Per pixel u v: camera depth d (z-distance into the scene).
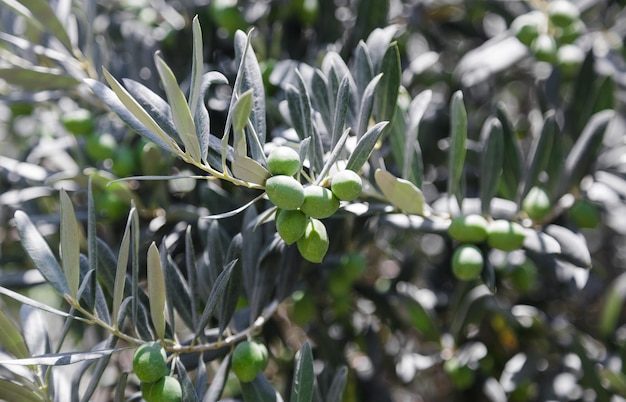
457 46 1.20
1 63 0.97
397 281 1.05
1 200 0.94
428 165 1.06
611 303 1.01
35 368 0.79
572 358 1.01
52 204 1.00
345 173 0.71
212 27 0.98
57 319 1.30
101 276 0.79
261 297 0.82
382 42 0.82
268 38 0.99
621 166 0.97
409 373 1.00
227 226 0.89
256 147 0.74
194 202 0.96
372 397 1.03
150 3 1.02
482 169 0.84
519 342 1.05
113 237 0.96
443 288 1.09
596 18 1.13
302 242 0.73
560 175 0.92
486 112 1.18
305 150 0.72
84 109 0.98
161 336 0.75
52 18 0.88
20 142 1.30
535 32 1.00
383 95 0.81
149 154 0.89
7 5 0.87
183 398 0.75
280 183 0.70
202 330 0.76
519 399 1.05
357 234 0.95
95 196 0.92
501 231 0.81
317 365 0.97
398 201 0.81
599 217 0.94
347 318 1.05
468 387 1.04
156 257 0.73
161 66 0.68
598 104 0.96
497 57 1.00
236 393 0.99
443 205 0.89
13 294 0.72
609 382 0.98
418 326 1.01
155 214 0.93
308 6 1.00
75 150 0.96
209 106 0.92
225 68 0.98
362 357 1.10
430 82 1.10
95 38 0.97
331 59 0.80
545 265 0.96
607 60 1.06
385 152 0.90
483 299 0.99
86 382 1.10
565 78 1.03
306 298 0.96
